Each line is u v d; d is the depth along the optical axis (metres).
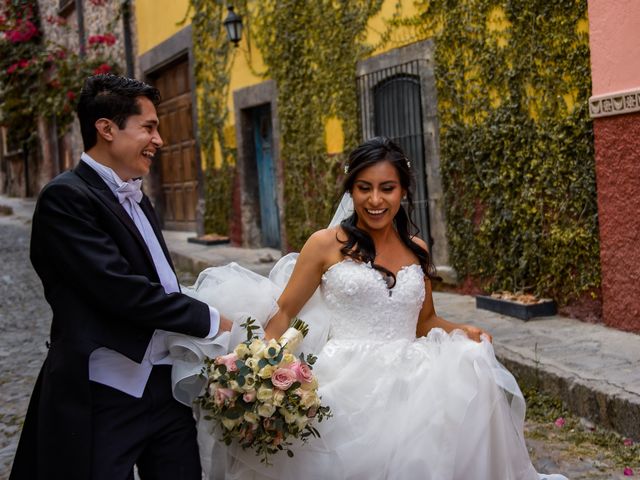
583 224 5.52
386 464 2.58
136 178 2.41
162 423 2.35
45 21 20.72
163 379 2.37
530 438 4.00
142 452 2.33
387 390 2.63
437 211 7.13
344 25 8.19
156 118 2.38
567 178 5.62
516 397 2.70
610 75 5.11
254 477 2.62
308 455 2.57
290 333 2.58
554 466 3.64
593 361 4.49
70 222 2.19
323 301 2.83
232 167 11.45
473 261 6.68
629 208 5.06
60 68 15.23
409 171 2.75
